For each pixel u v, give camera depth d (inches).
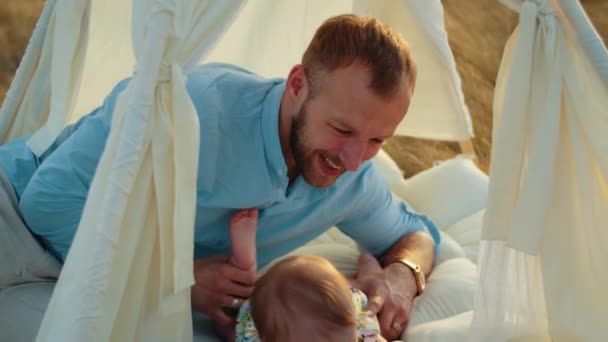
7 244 91.4
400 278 104.6
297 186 96.1
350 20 83.4
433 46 114.1
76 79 105.7
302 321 81.1
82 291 70.9
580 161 85.0
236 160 90.5
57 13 103.0
